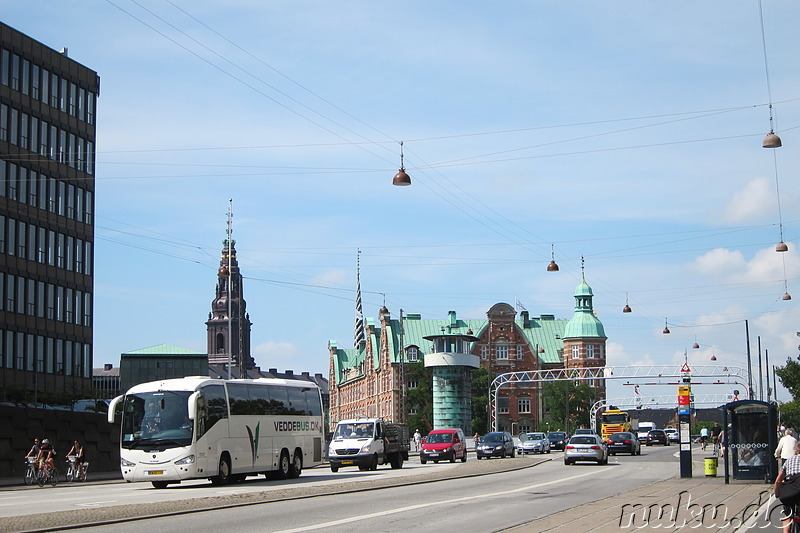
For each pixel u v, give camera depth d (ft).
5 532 63.16
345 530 65.36
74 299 235.61
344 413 533.14
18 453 157.58
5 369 209.46
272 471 131.75
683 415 129.90
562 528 67.31
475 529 66.49
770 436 113.70
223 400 122.93
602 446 177.78
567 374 433.89
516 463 179.42
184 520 72.02
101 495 107.24
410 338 435.53
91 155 244.22
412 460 238.89
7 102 214.07
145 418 117.80
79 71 240.12
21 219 217.36
